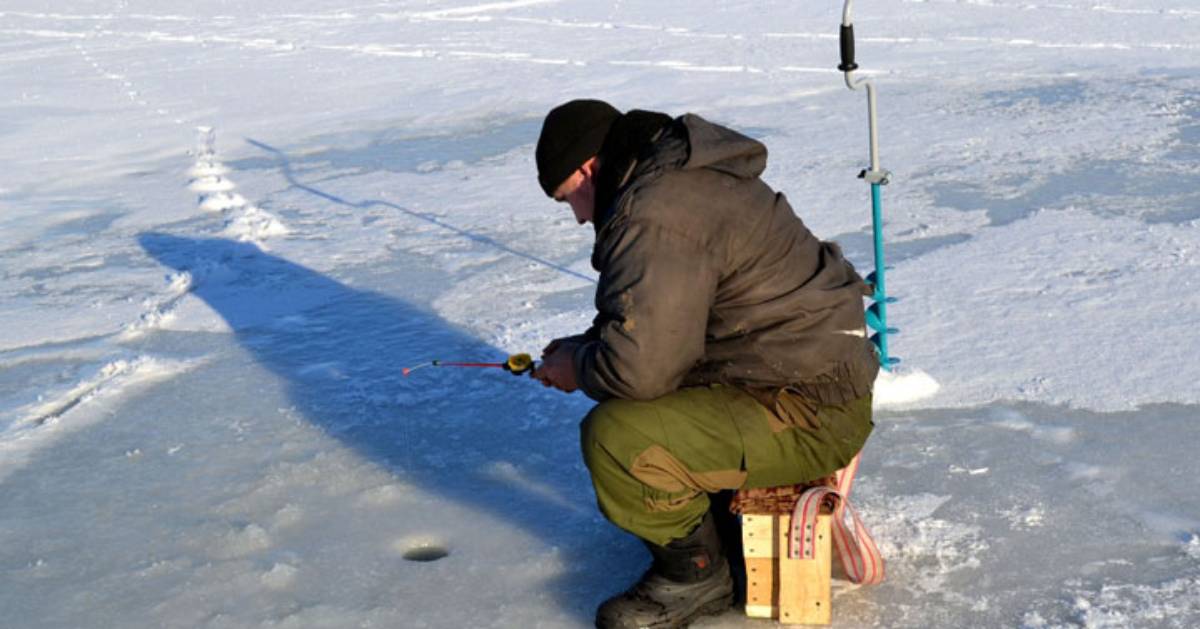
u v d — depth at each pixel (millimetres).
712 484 2969
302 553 3523
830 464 3037
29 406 4781
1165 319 5043
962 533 3453
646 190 2822
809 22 16062
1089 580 3188
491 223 7383
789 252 2926
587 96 11836
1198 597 3082
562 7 18500
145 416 4625
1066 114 9859
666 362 2826
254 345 5410
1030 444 4012
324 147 10125
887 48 13875
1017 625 2996
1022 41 14039
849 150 8891
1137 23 14977
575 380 3029
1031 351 4785
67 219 8055
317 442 4305
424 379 4863
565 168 2977
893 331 4480
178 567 3475
